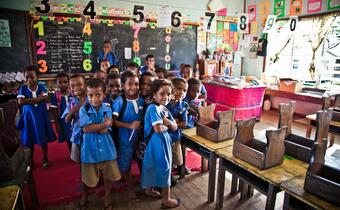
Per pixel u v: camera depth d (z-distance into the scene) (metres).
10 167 1.30
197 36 5.37
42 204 1.99
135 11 4.48
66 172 2.53
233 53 5.86
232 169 1.74
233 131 1.93
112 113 1.91
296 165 1.49
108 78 2.31
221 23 5.59
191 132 2.09
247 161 1.53
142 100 2.01
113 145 1.85
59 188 2.23
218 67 5.42
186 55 5.32
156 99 1.77
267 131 1.40
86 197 1.96
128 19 4.62
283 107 1.90
